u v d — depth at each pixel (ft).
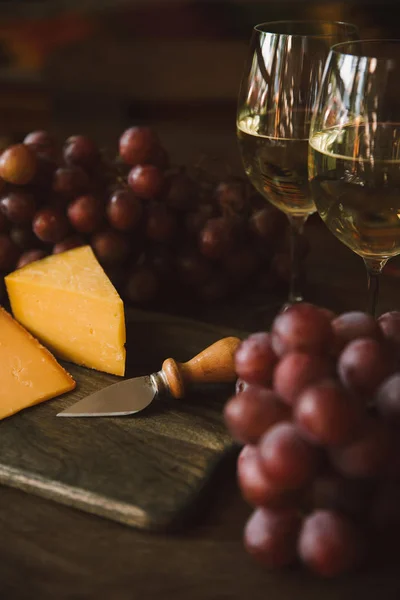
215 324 2.49
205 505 1.89
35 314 2.34
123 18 5.40
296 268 2.48
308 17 4.89
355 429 1.63
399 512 1.68
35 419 2.10
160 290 2.62
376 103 1.98
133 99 4.65
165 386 2.12
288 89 2.21
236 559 1.77
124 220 2.44
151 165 2.49
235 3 5.03
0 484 1.96
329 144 2.02
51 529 1.85
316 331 1.73
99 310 2.24
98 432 2.05
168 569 1.76
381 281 2.63
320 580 1.72
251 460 1.72
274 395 1.74
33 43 4.98
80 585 1.73
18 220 2.50
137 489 1.89
